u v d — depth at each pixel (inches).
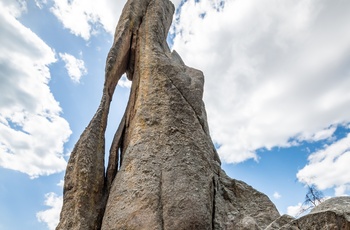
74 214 558.9
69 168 616.1
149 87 714.8
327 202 511.2
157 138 624.4
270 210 673.6
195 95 716.0
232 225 599.2
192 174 573.6
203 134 658.8
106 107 709.3
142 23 874.8
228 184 708.7
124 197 550.0
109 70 748.6
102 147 658.2
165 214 518.6
